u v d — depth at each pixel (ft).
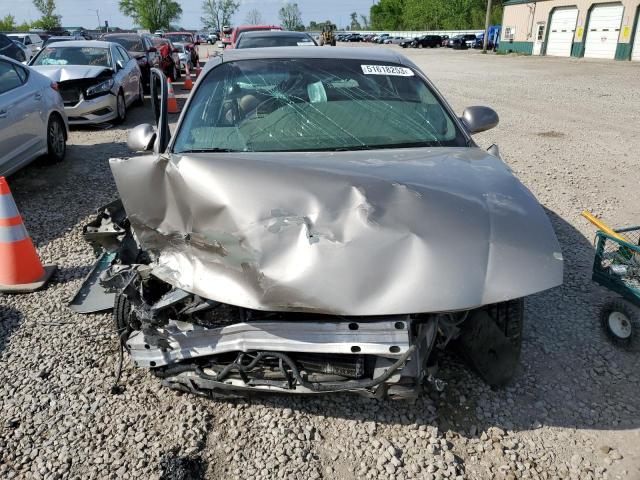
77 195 20.95
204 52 124.77
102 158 26.07
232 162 8.71
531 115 37.68
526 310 12.46
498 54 122.31
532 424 9.04
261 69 12.17
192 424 9.04
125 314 10.28
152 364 8.63
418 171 9.26
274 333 7.76
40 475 8.14
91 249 16.11
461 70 74.43
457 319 8.71
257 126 10.85
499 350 9.48
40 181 22.65
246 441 8.69
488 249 7.77
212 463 8.31
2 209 13.38
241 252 7.63
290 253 7.52
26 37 78.95
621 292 10.84
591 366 10.50
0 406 9.55
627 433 8.86
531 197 9.18
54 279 14.34
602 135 31.12
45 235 17.22
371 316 7.47
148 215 8.59
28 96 22.07
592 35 101.09
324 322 7.59
